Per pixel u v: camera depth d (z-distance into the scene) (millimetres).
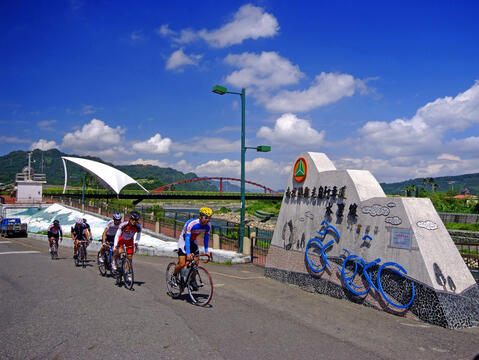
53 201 49500
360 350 4434
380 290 6285
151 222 24094
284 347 4445
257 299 7027
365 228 6809
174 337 4648
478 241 27531
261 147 13922
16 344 4293
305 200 8602
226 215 91375
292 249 8750
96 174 59375
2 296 6762
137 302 6434
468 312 5547
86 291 7270
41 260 13344
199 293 6688
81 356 3969
